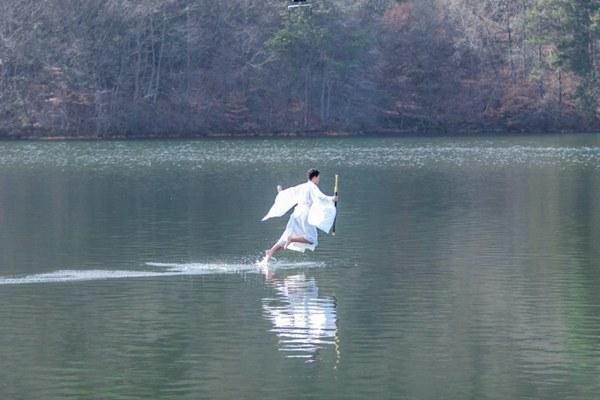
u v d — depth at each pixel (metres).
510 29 93.31
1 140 78.44
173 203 32.94
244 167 49.34
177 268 20.83
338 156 58.00
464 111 90.75
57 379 13.34
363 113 89.06
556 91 91.75
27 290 18.58
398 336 15.32
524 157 56.25
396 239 24.70
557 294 18.12
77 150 65.06
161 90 85.38
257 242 24.44
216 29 87.12
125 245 23.94
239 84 86.94
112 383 13.17
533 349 14.60
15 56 81.06
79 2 82.62
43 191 37.12
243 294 18.23
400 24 90.31
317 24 87.25
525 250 22.86
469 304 17.38
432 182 40.38
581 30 90.25
